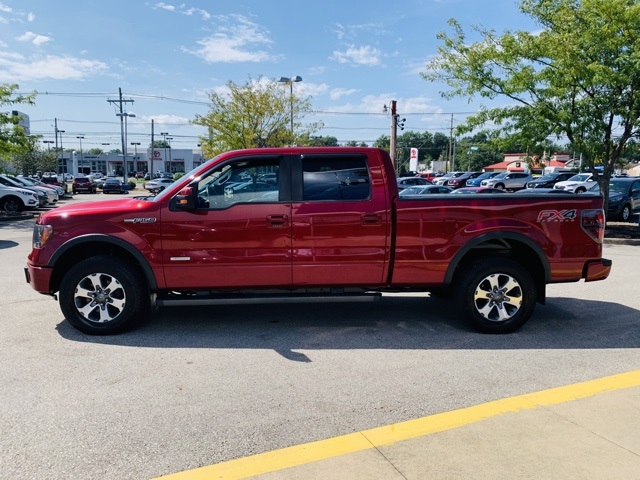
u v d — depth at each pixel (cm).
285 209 501
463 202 512
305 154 512
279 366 429
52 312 595
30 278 510
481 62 1398
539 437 304
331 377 405
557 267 523
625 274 859
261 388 384
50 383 391
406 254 511
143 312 521
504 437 304
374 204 508
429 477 262
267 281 509
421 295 700
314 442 303
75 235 494
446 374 412
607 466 271
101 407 351
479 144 1533
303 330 532
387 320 572
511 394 372
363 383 393
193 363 435
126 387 384
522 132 1430
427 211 509
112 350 466
